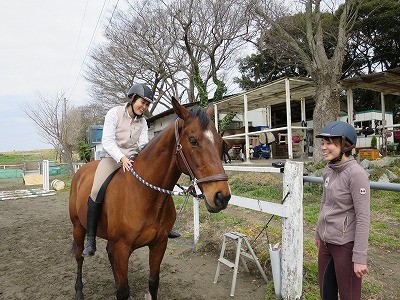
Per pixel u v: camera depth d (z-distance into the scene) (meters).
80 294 3.27
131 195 2.46
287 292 2.88
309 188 7.16
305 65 9.65
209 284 3.53
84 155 24.66
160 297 3.26
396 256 3.86
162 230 2.59
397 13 16.12
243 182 8.63
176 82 22.69
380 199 6.45
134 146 2.94
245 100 11.13
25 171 23.03
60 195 12.64
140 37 19.72
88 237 2.70
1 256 5.03
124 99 22.83
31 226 7.27
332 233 1.96
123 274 2.49
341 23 9.34
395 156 8.77
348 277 1.90
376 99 18.81
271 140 11.98
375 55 19.11
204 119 2.14
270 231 4.48
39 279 3.97
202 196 2.09
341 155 1.97
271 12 11.84
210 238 4.84
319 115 8.73
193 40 18.50
